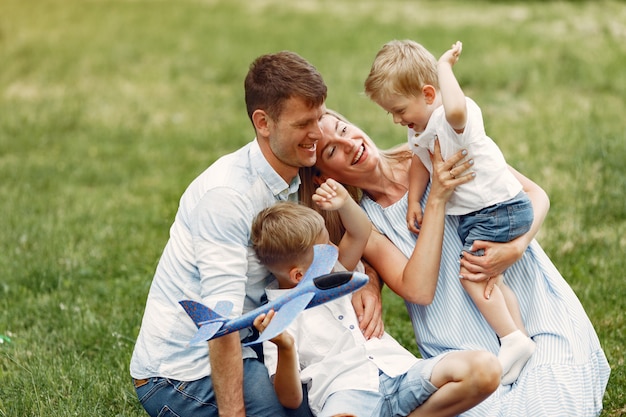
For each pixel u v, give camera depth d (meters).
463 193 4.41
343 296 4.09
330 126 4.58
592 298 6.27
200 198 4.18
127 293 6.73
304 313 4.28
